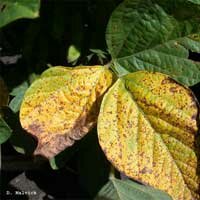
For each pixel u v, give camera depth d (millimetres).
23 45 502
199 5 381
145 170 386
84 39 477
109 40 399
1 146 563
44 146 393
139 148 384
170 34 398
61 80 385
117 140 379
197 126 384
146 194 472
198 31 396
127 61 406
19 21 496
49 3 466
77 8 468
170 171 391
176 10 386
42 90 385
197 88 541
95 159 500
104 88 388
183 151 389
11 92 492
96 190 502
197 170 391
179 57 404
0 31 498
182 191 394
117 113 379
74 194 582
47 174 580
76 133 394
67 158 467
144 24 393
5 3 328
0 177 559
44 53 492
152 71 404
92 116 392
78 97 388
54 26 465
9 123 448
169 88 382
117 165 381
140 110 384
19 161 569
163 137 387
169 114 384
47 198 573
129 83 384
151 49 403
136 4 385
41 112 387
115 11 387
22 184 571
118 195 471
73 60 472
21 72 500
